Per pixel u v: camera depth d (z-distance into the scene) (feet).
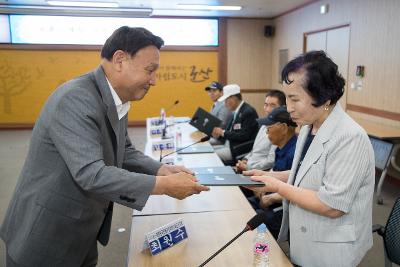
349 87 16.11
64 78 24.22
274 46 25.34
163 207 5.88
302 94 3.66
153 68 3.84
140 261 4.19
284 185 4.04
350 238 3.78
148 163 5.04
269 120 7.16
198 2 19.17
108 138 3.98
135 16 20.12
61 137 3.51
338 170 3.63
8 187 13.11
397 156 12.66
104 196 3.60
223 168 5.73
